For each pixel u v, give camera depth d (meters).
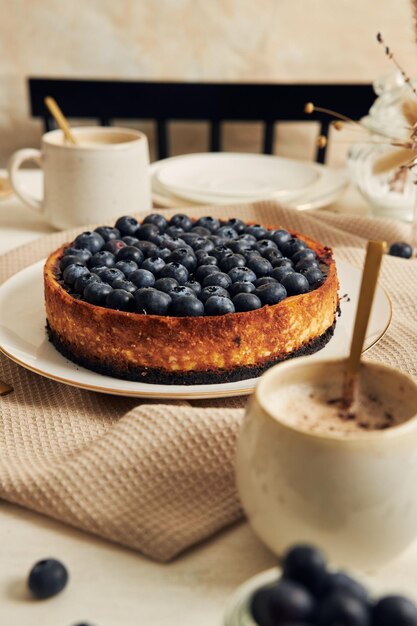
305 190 1.06
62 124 1.00
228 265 0.77
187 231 0.86
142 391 0.71
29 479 0.63
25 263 0.91
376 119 1.01
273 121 1.46
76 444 0.68
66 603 0.57
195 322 0.72
